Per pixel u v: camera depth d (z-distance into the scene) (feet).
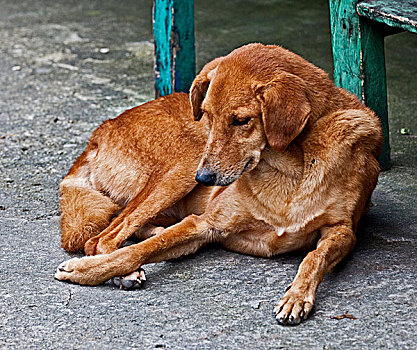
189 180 15.87
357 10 18.34
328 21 35.06
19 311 13.01
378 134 15.02
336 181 14.28
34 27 36.83
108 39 34.30
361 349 11.44
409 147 21.39
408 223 16.46
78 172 17.26
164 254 14.71
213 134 14.01
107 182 16.71
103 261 13.94
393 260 14.64
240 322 12.45
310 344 11.66
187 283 14.07
